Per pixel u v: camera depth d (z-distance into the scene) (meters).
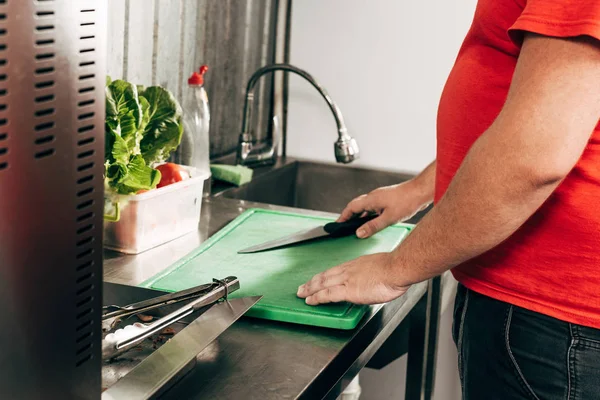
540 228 0.87
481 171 0.79
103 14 0.61
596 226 0.84
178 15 1.79
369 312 1.08
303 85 2.23
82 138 0.60
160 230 1.34
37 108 0.56
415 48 2.12
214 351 0.93
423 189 1.34
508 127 0.77
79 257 0.62
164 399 0.80
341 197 2.24
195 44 1.88
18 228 0.56
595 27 0.71
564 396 0.89
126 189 1.25
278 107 2.24
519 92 0.77
